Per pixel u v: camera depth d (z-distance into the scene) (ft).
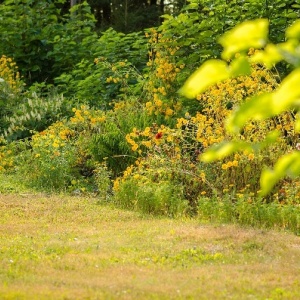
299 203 32.01
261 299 18.16
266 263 23.15
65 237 27.76
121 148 44.52
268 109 5.43
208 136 35.70
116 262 22.82
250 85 35.55
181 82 47.06
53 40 70.18
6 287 18.94
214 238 27.20
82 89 60.54
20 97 61.00
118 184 38.27
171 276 20.77
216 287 19.36
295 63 5.37
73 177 45.16
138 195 36.17
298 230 30.14
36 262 22.54
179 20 48.98
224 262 23.26
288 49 5.65
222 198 34.42
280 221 30.86
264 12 47.60
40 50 70.74
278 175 5.99
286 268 22.39
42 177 44.80
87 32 72.08
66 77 61.93
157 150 37.55
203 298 18.01
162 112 45.78
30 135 56.24
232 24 48.06
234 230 29.01
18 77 63.16
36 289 18.65
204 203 33.14
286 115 33.99
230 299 18.02
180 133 36.99
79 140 47.21
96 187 43.86
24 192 42.27
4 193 41.57
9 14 71.56
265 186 6.09
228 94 36.70
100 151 45.14
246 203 31.71
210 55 47.29
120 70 56.65
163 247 25.50
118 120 46.19
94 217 33.30
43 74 71.20
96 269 21.62
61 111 57.72
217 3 49.34
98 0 106.83
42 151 45.98
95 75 57.88
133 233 28.71
